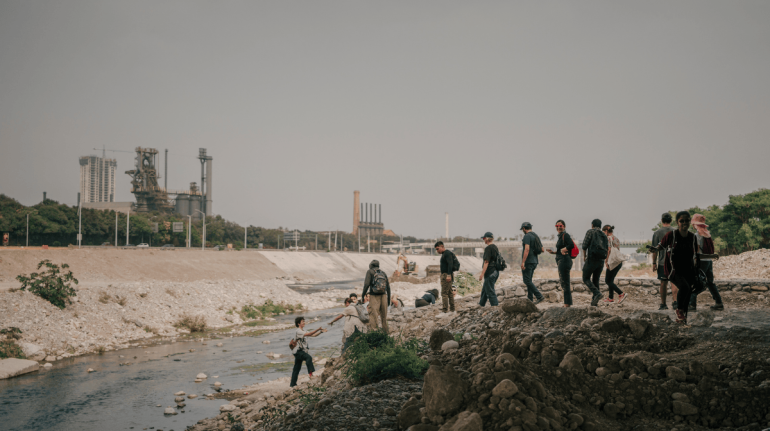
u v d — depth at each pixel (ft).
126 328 71.15
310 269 345.72
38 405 36.60
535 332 23.13
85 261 195.52
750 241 174.60
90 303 74.33
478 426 14.74
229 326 83.82
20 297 66.23
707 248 27.81
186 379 44.88
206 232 449.06
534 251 35.63
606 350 20.72
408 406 17.80
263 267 303.68
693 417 15.84
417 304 49.03
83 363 52.42
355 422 18.56
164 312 82.53
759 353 17.95
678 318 22.75
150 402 37.27
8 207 297.33
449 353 25.14
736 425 15.30
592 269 31.27
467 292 76.28
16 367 47.09
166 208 630.74
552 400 16.11
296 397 30.35
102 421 32.60
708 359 18.54
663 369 18.06
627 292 43.27
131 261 216.54
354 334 34.04
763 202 175.42
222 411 33.42
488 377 16.93
